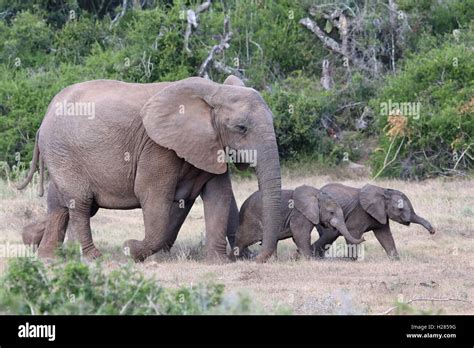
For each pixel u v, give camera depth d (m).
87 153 17.52
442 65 33.16
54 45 39.78
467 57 33.41
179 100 17.00
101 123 17.42
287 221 17.73
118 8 41.50
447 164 31.59
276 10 39.66
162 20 36.00
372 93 35.84
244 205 17.75
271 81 37.22
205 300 11.12
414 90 33.09
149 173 17.11
